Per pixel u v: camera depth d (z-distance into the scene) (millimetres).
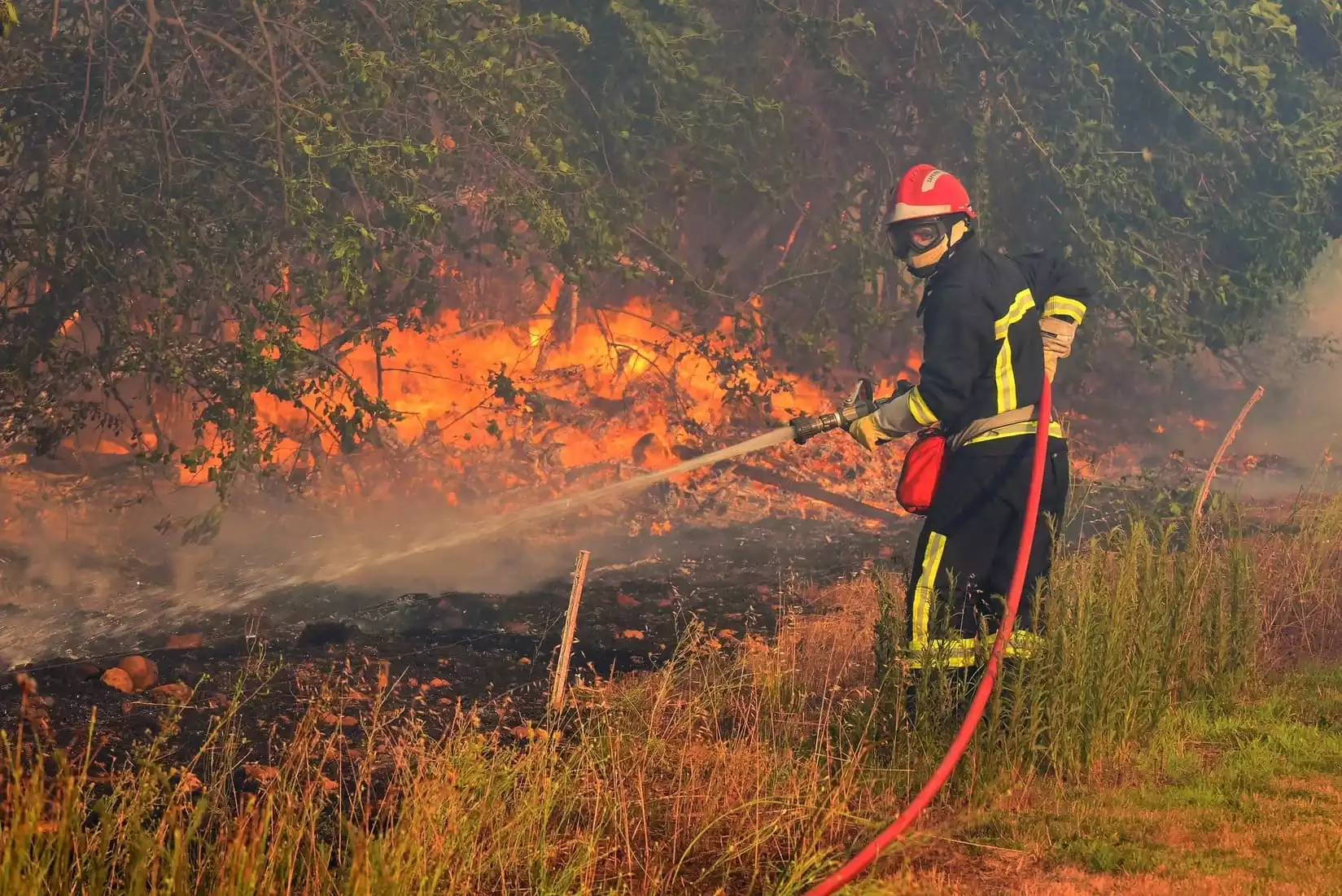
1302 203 13570
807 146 13117
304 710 5469
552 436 11859
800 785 4332
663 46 11148
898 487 5012
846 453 12406
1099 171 12859
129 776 3785
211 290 9695
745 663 5914
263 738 5109
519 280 13234
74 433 9852
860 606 7352
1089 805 4289
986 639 4699
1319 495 10023
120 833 3598
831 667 6074
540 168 10055
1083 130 12820
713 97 11625
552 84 10469
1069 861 3852
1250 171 13430
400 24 10172
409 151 9359
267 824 3506
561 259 11398
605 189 11219
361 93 9914
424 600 7750
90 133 9586
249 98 10016
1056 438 4973
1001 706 4715
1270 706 5355
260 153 10203
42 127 9992
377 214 10695
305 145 9047
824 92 13055
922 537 5000
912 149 13523
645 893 3783
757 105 11609
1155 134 13695
